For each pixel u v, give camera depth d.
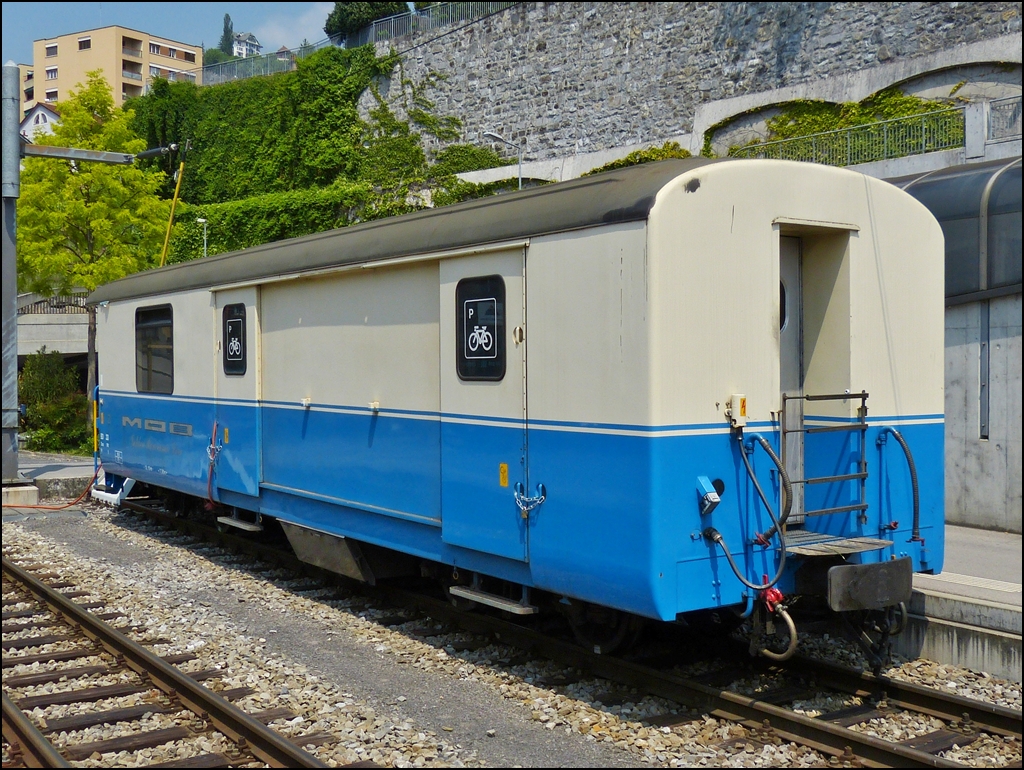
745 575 5.43
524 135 29.84
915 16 20.72
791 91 21.86
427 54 32.88
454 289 6.47
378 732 5.18
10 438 13.83
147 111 43.31
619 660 5.98
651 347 5.06
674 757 4.86
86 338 27.39
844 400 5.98
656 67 26.06
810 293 6.18
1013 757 4.86
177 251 37.16
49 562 9.96
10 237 13.53
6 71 13.09
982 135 15.22
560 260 5.63
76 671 6.31
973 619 6.21
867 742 4.78
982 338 10.01
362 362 7.55
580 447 5.51
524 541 5.93
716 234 5.34
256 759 4.90
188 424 10.36
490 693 5.89
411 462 7.02
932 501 6.43
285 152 37.88
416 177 33.19
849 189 5.98
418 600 7.81
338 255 7.66
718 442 5.34
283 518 8.75
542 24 29.00
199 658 6.59
